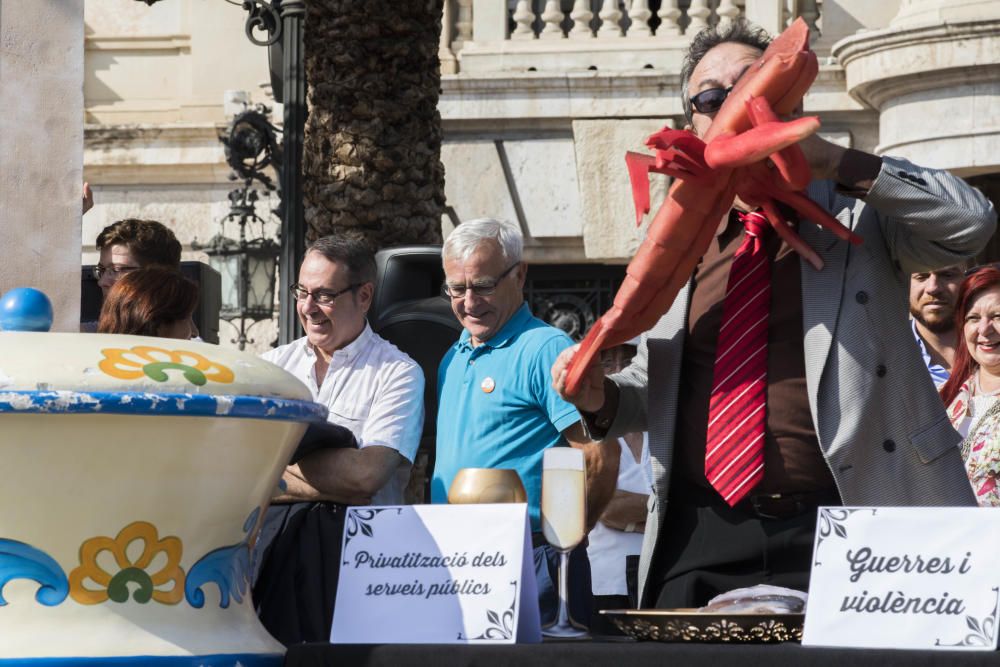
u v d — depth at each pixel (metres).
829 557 2.61
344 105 7.71
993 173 10.52
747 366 3.38
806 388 3.34
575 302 12.57
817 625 2.57
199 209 13.13
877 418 3.29
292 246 8.08
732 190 3.05
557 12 12.28
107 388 2.72
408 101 7.76
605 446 3.99
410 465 4.66
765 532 3.36
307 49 7.88
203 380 2.84
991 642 2.46
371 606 2.89
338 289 4.55
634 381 3.64
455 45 12.36
